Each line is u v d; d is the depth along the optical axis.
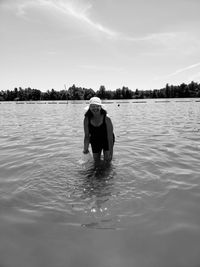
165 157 6.74
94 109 5.93
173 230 3.23
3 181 5.07
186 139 9.55
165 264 2.62
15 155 7.30
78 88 135.12
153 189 4.52
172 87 131.00
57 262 2.67
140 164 6.02
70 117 22.38
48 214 3.67
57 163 6.16
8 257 2.77
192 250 2.83
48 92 137.12
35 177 5.18
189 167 5.86
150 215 3.61
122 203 3.97
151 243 2.96
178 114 23.69
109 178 5.04
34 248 2.91
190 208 3.84
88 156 6.83
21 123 17.08
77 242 3.00
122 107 41.53
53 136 10.74
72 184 4.75
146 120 18.06
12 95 137.25
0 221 3.52
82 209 3.79
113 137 6.41
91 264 2.63
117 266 2.60
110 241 3.00
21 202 4.08
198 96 127.62
